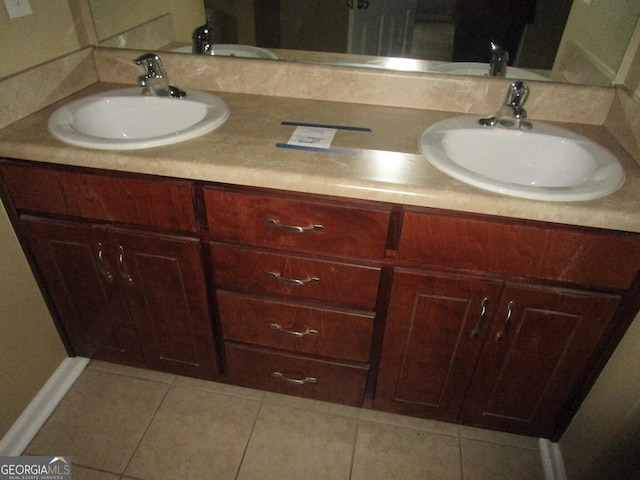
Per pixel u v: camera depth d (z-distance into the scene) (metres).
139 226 1.12
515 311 1.03
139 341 1.38
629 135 1.10
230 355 1.33
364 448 1.35
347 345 1.21
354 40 1.30
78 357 1.53
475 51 1.26
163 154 1.02
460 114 1.31
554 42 1.21
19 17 1.15
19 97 1.16
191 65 1.38
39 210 1.15
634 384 0.98
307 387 1.35
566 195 0.88
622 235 0.89
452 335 1.12
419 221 0.95
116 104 1.30
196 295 1.21
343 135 1.14
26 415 1.33
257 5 1.29
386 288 1.08
